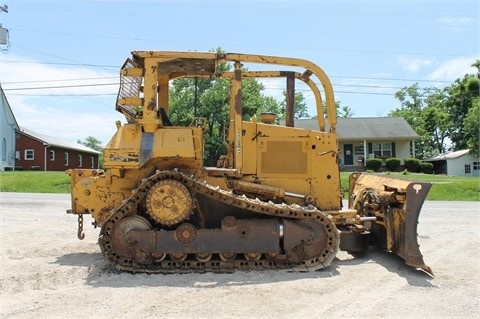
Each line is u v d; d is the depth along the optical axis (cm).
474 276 652
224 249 666
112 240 668
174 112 3178
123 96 729
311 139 769
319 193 764
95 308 505
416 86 6862
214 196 680
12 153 4038
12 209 1531
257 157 761
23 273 659
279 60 753
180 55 717
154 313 489
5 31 2559
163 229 677
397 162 3991
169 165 721
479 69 5497
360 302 529
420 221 1296
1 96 3866
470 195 2266
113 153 698
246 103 3512
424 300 539
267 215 702
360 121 4497
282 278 629
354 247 772
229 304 519
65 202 1778
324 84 772
